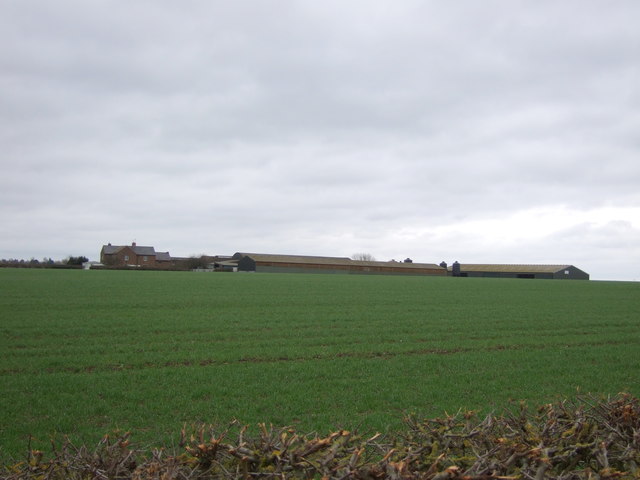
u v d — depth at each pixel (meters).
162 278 70.75
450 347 22.05
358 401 13.55
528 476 4.07
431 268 138.12
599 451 4.55
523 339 24.52
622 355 20.47
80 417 12.01
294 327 27.83
